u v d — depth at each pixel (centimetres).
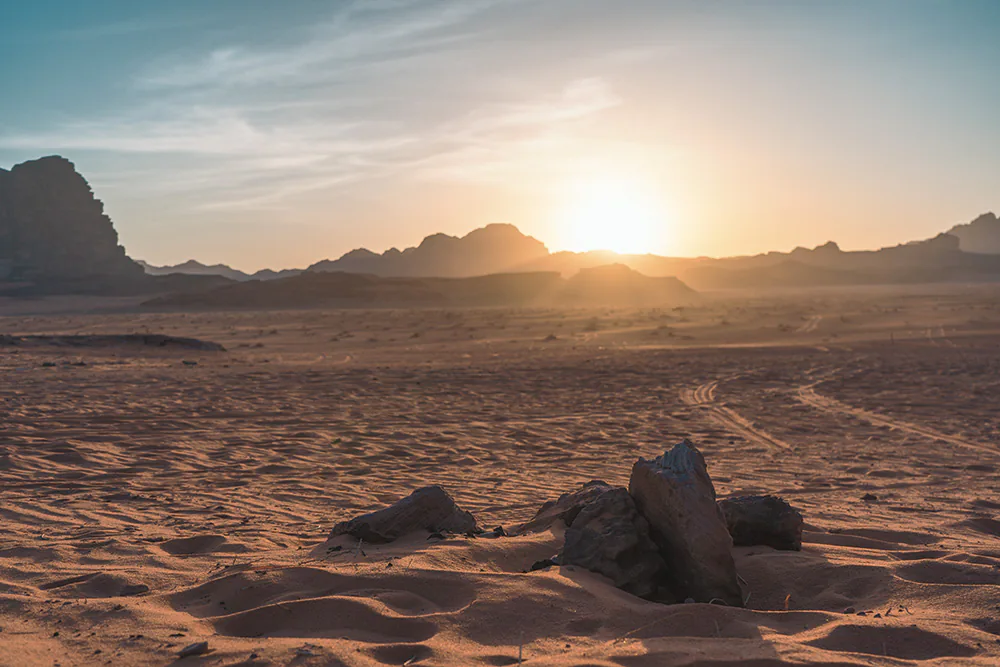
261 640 393
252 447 1492
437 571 496
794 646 375
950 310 10431
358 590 478
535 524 682
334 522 826
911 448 1612
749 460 1469
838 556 608
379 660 369
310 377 3153
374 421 1941
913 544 709
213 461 1325
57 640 396
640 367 3800
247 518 854
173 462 1298
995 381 3036
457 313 12850
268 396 2441
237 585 495
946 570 527
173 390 2517
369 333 8081
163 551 650
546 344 6209
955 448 1606
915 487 1158
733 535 638
